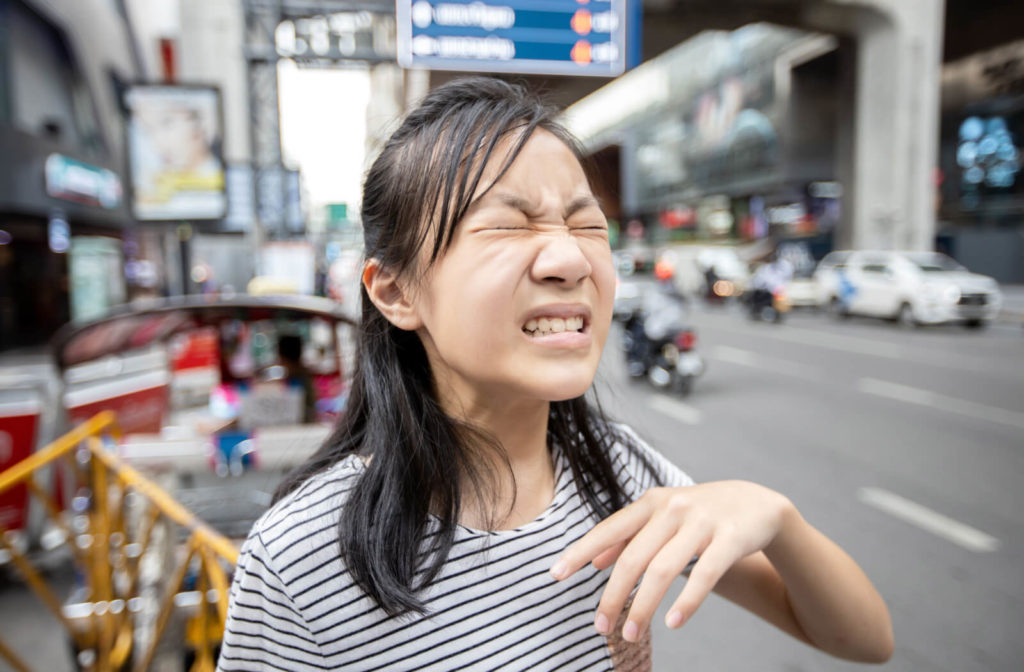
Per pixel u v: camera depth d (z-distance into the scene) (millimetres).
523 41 10203
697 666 2436
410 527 582
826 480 4355
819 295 15484
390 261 612
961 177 23391
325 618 566
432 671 574
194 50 10812
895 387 7395
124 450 2178
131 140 8922
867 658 683
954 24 21312
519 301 541
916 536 3441
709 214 39125
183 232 11180
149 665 1646
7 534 3092
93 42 15531
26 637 2705
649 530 537
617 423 892
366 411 707
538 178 560
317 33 10141
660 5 15586
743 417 6176
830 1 17312
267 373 2650
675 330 7305
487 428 625
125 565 2160
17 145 11492
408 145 608
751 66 32500
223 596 1360
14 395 3188
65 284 14289
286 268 8984
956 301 12133
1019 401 6547
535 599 616
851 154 20219
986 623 2637
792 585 643
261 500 2266
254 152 9891
